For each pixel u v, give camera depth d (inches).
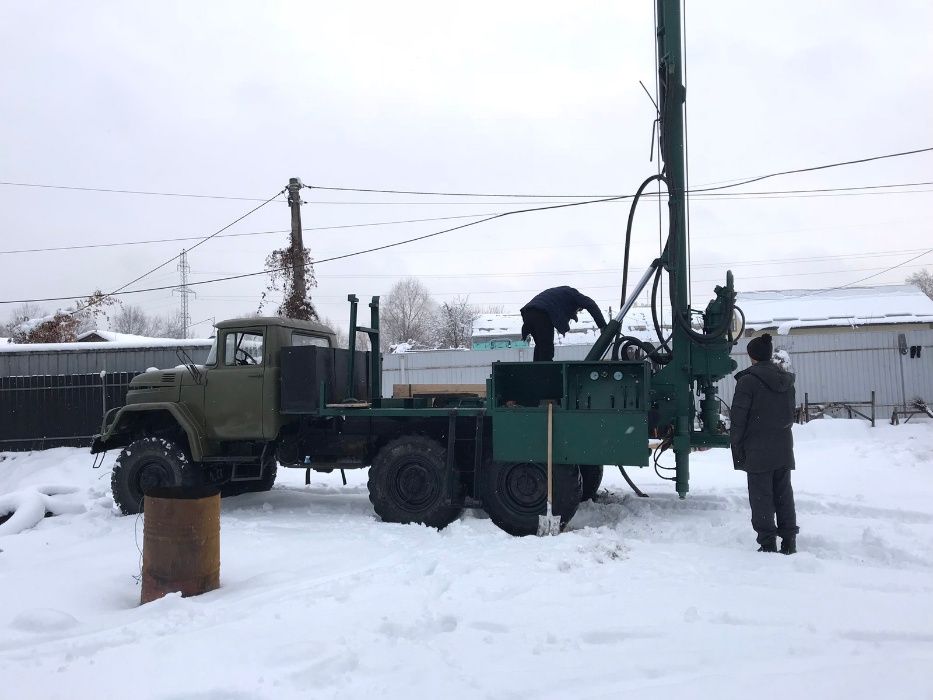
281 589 188.5
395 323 2273.6
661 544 233.5
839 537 230.1
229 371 309.7
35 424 574.2
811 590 176.4
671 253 272.2
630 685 122.0
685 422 269.6
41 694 124.2
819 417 698.8
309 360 294.5
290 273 693.9
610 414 255.6
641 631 147.1
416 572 201.8
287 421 309.6
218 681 126.8
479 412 273.0
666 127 275.7
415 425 301.4
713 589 177.9
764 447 216.5
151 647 143.6
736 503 306.0
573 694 118.8
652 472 416.8
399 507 281.0
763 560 205.9
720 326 266.5
